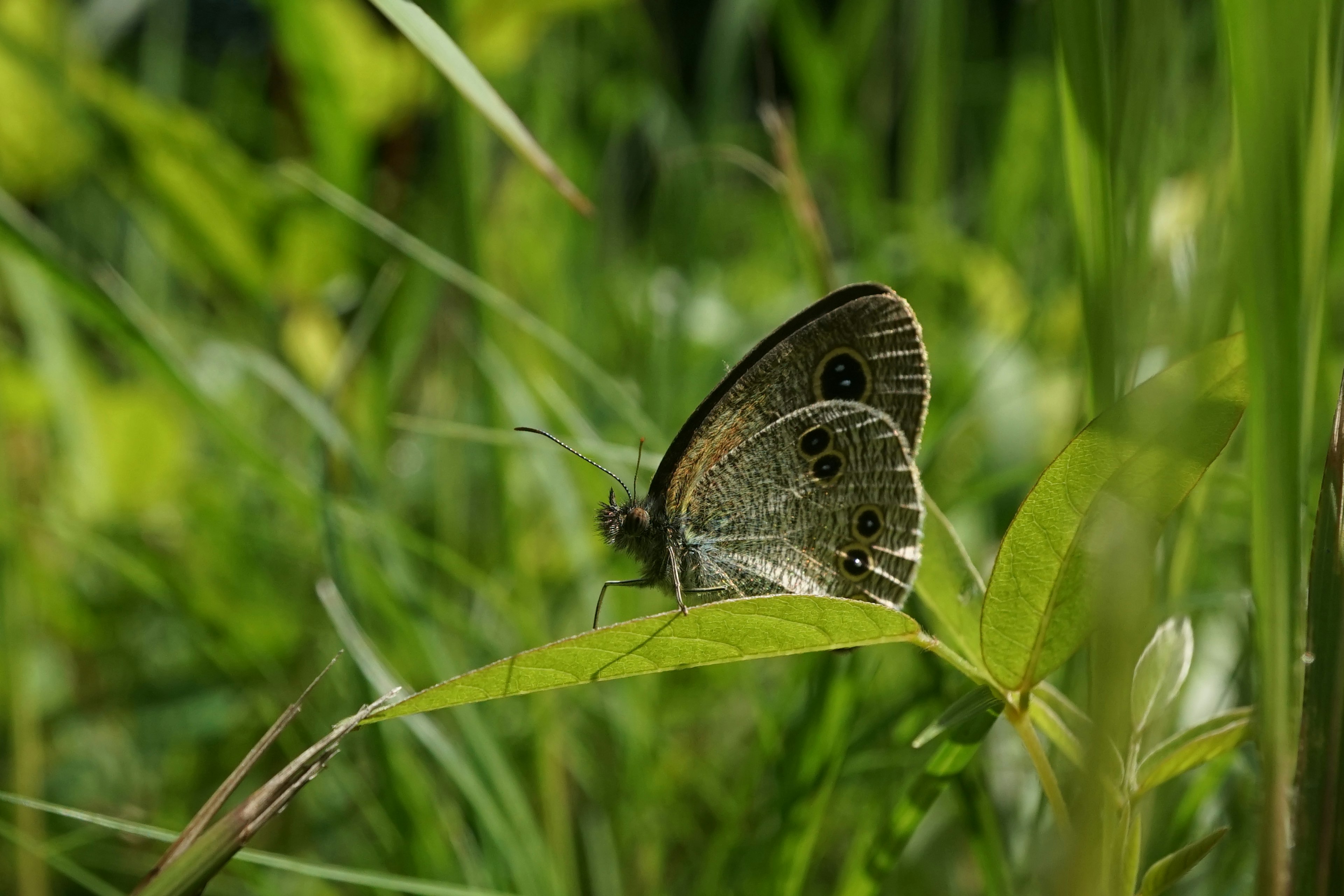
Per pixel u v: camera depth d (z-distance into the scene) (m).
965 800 0.29
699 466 0.31
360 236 0.33
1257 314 0.25
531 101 0.36
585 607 0.32
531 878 0.30
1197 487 0.29
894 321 0.30
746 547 0.31
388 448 0.34
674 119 0.40
